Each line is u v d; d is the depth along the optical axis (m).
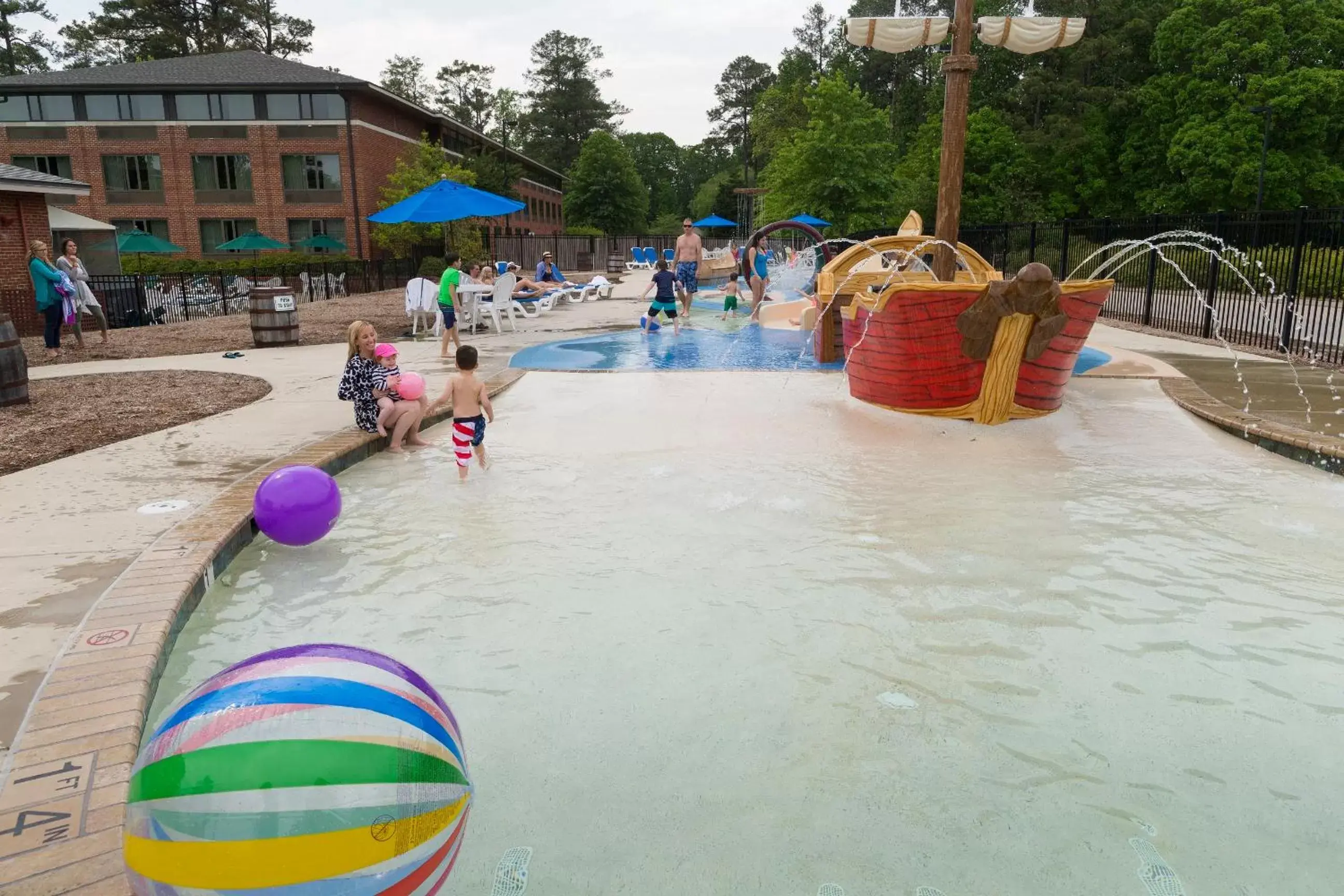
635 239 52.38
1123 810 2.64
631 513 5.44
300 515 4.68
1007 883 2.33
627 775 2.81
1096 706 3.22
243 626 3.90
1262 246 13.48
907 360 7.80
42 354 13.03
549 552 4.78
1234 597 4.16
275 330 13.68
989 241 24.28
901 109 70.25
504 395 9.39
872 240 11.53
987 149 51.19
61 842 2.27
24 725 2.81
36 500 5.42
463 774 2.05
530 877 2.33
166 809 1.72
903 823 2.58
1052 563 4.59
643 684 3.38
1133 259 16.53
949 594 4.21
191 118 40.44
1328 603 4.09
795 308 16.78
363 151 41.22
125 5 62.16
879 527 5.15
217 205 41.22
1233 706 3.22
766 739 3.01
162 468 6.20
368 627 3.88
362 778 1.78
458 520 5.34
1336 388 9.27
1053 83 52.88
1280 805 2.66
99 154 40.59
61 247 22.17
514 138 92.06
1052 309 7.18
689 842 2.49
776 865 2.39
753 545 4.86
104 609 3.71
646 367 11.28
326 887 1.74
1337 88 42.28
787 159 45.56
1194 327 14.32
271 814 1.70
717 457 6.75
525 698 3.28
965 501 5.64
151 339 15.21
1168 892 2.29
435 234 39.81
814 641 3.74
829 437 7.43
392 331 16.17
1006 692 3.32
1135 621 3.92
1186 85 47.78
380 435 7.11
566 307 21.72
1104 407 8.64
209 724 1.80
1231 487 5.97
